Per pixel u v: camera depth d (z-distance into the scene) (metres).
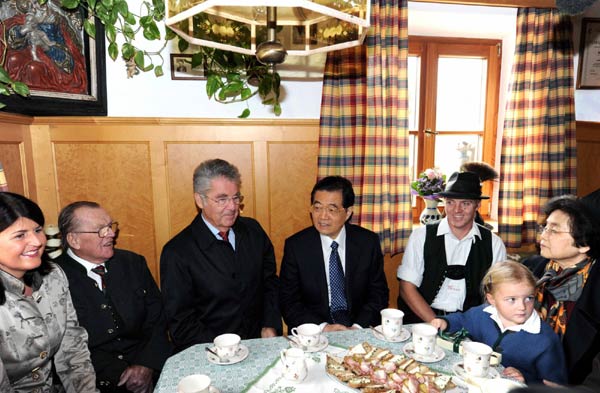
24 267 1.25
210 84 2.26
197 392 0.90
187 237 1.74
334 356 1.15
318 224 1.77
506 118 2.48
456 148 2.92
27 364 1.28
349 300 1.83
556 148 2.47
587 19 2.57
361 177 2.34
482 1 2.31
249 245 1.82
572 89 2.44
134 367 1.63
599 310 1.34
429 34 2.73
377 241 1.93
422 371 1.04
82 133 2.19
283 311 1.85
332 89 2.29
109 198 2.29
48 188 2.20
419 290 1.94
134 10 2.21
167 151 2.30
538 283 1.54
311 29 1.23
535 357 1.25
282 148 2.40
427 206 2.43
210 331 1.69
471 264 1.85
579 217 1.40
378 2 2.18
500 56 2.82
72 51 2.07
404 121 2.33
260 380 1.03
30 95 1.89
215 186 1.62
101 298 1.62
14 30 1.81
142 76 2.27
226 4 0.86
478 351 1.09
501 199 2.53
